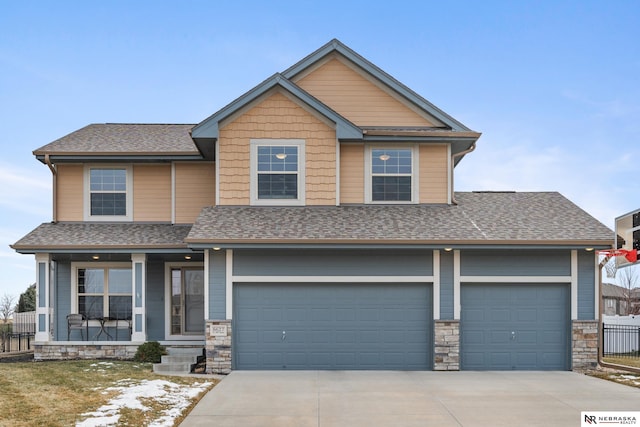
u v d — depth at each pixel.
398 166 14.06
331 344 12.25
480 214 13.69
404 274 12.25
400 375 11.46
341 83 14.83
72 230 14.32
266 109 13.60
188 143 15.64
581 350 12.09
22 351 15.84
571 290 12.20
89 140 15.73
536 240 11.70
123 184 15.23
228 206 13.43
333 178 13.60
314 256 12.28
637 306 34.56
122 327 14.80
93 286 14.93
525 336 12.27
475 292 12.36
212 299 12.11
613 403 8.91
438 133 13.66
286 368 12.16
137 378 10.48
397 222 12.70
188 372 11.97
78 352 13.46
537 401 9.04
